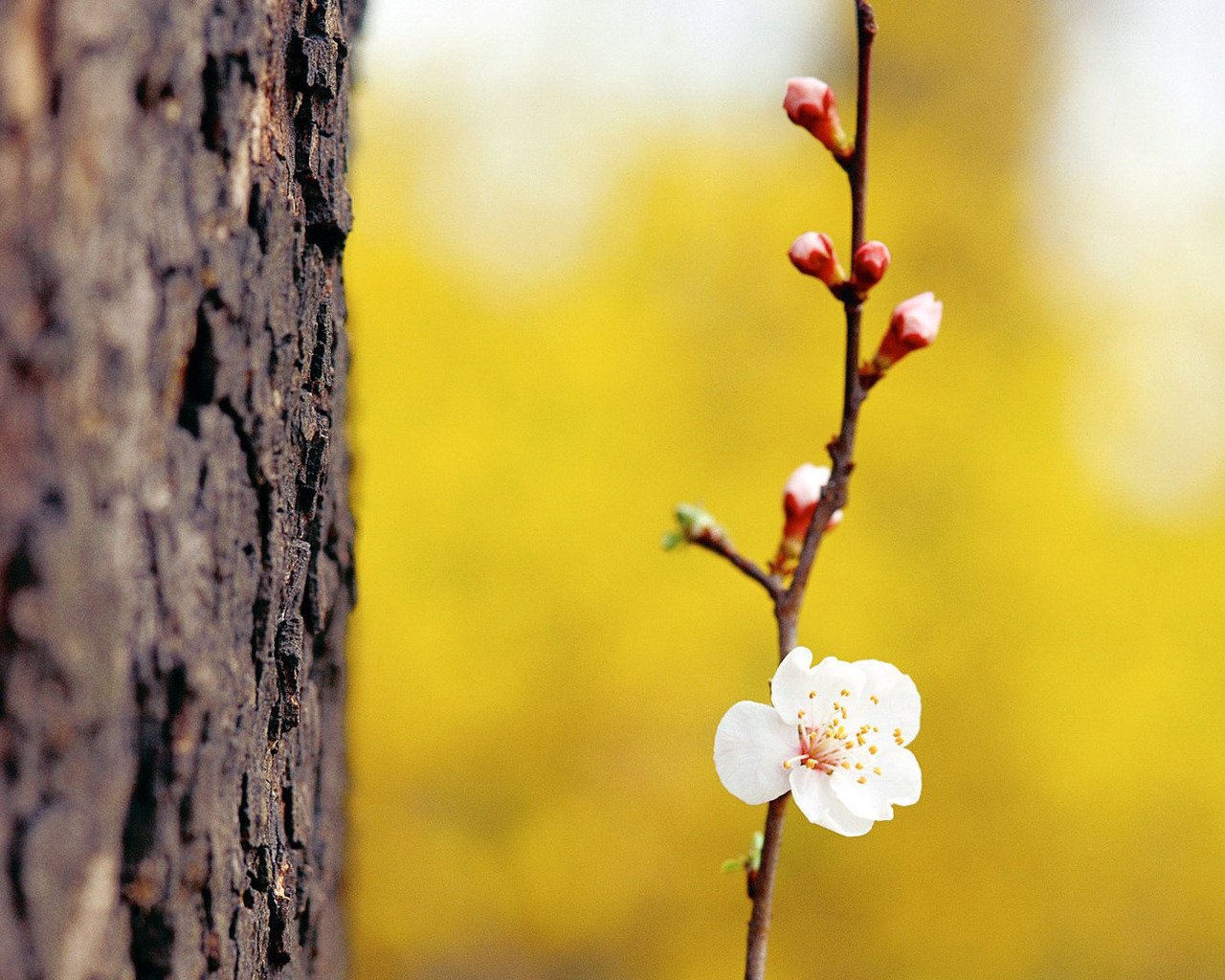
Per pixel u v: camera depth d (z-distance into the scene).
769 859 1.41
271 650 1.27
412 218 8.13
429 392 7.21
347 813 1.97
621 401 7.66
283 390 1.28
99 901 0.99
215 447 1.12
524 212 8.54
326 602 1.52
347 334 1.68
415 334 7.35
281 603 1.35
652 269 8.59
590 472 7.27
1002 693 7.72
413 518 6.98
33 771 0.89
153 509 1.02
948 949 8.05
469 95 8.50
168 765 1.05
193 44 1.06
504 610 7.05
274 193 1.24
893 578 7.83
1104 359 8.66
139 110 0.98
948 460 8.09
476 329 7.52
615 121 8.95
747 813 8.02
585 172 8.84
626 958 8.30
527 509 7.06
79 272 0.91
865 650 7.62
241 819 1.22
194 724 1.07
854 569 7.75
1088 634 7.67
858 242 1.44
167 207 1.03
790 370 8.43
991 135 10.50
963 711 7.82
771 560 1.64
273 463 1.24
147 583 1.02
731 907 8.07
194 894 1.11
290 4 1.28
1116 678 7.62
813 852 8.07
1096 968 8.74
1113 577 7.82
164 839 1.05
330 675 1.66
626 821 7.90
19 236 0.85
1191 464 8.51
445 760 7.41
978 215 9.64
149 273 1.00
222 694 1.14
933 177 9.76
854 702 1.46
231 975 1.20
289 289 1.29
